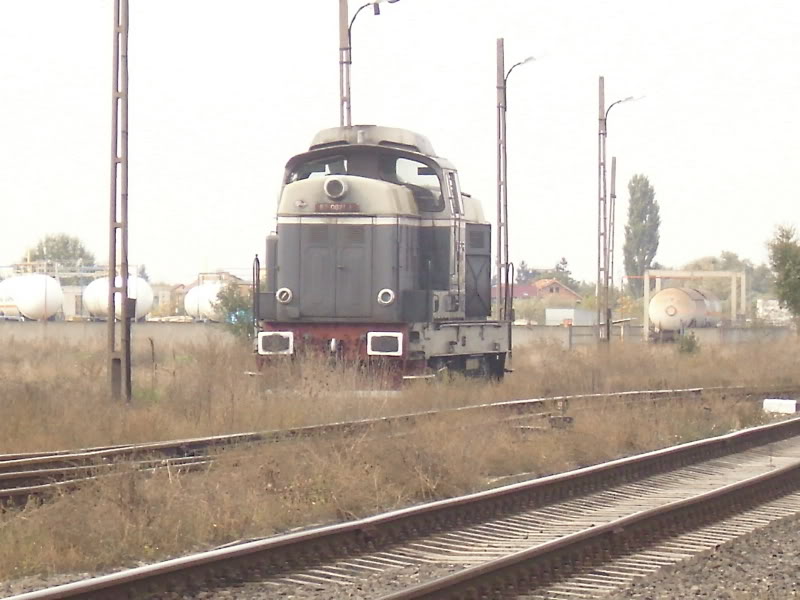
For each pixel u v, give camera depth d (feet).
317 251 190.08
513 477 115.65
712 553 75.31
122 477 87.45
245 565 69.72
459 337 198.08
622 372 263.90
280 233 192.44
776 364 307.58
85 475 99.19
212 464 106.01
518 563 67.67
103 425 132.46
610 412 157.17
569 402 174.91
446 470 107.45
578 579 69.00
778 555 76.18
